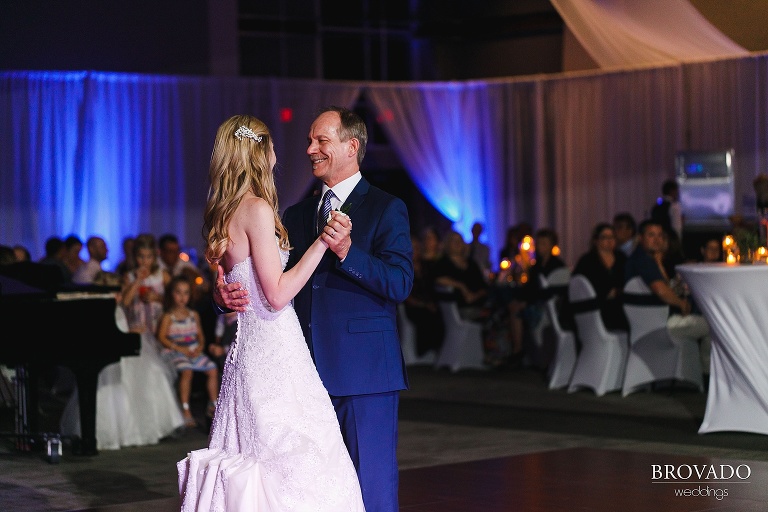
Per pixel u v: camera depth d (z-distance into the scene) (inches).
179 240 608.4
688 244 490.3
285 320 152.1
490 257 623.2
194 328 335.0
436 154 672.4
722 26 465.4
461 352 467.8
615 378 378.0
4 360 271.1
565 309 403.9
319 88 641.6
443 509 209.5
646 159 597.3
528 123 657.0
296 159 632.4
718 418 286.4
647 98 593.6
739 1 442.0
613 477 234.1
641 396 367.2
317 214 166.6
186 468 154.5
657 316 363.6
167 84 607.8
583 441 283.0
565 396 374.6
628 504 208.4
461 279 475.8
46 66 579.8
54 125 581.6
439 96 676.1
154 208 604.4
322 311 161.8
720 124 557.6
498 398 376.5
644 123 597.0
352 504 150.3
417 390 405.4
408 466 256.1
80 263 467.5
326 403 153.7
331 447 151.0
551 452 267.6
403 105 668.1
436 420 330.6
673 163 582.2
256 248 147.7
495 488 227.1
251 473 145.4
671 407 339.3
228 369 154.9
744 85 545.6
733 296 273.4
